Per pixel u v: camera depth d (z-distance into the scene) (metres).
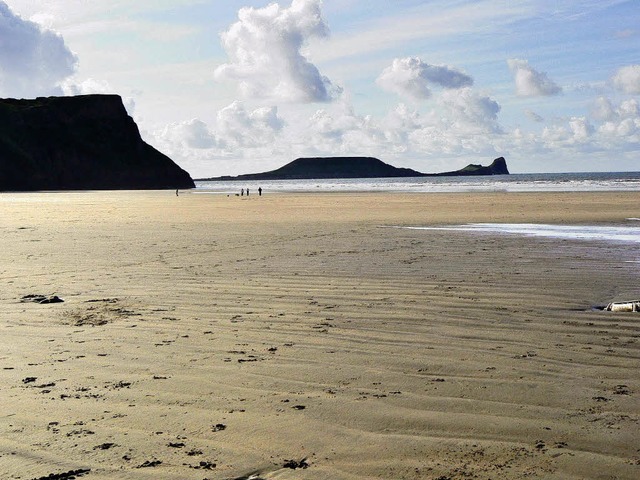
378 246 17.66
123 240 20.06
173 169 178.75
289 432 4.66
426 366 6.32
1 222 29.30
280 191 93.12
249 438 4.56
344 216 31.95
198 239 20.25
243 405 5.23
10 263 14.66
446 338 7.47
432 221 27.47
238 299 10.06
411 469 4.06
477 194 61.25
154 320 8.57
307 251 16.59
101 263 14.59
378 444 4.45
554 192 60.97
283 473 4.02
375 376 6.00
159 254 16.27
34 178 154.25
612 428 4.68
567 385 5.69
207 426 4.78
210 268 13.60
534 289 10.70
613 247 16.83
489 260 14.47
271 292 10.66
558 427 4.71
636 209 33.66
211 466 4.11
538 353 6.77
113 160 168.38
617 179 120.19
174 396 5.45
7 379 5.95
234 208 42.38
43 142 160.88
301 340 7.41
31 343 7.33
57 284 11.70
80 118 170.88
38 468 4.09
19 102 176.12
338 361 6.52
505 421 4.84
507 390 5.56
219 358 6.64
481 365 6.34
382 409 5.12
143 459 4.21
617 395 5.40
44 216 34.50
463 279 11.80
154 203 54.22
